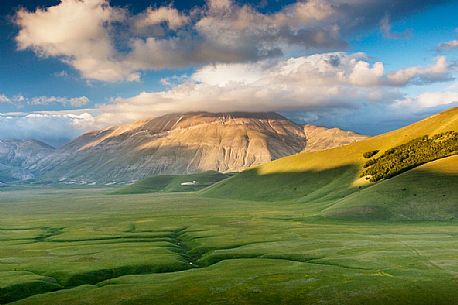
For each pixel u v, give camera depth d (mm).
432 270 84000
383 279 79438
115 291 83500
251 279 85000
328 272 87500
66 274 102438
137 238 159500
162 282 88812
